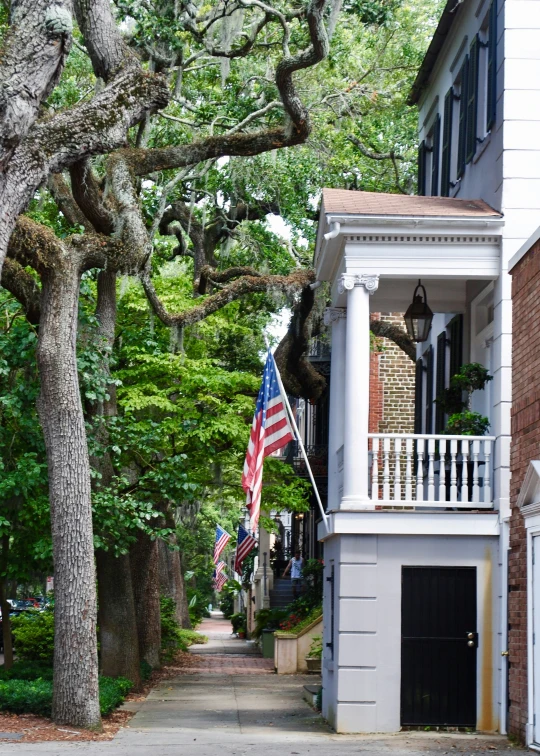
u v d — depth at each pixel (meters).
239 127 18.89
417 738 13.09
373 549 14.12
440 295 17.31
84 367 16.30
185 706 17.22
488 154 15.66
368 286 14.80
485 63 16.34
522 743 12.40
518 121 14.70
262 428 15.87
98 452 16.88
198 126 19.73
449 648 13.99
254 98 21.12
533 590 12.32
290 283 21.12
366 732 13.73
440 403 15.98
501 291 14.61
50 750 11.52
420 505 14.24
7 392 16.44
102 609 19.20
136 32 17.64
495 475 14.45
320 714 16.22
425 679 13.93
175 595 37.31
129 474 20.25
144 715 15.81
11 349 15.90
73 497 13.69
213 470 24.55
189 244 28.17
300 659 24.81
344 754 11.40
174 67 20.64
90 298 18.77
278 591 36.66
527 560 12.49
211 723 14.96
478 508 14.73
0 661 26.73
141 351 21.34
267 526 25.72
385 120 27.52
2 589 19.97
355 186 28.41
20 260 13.83
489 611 14.05
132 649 19.12
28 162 11.11
